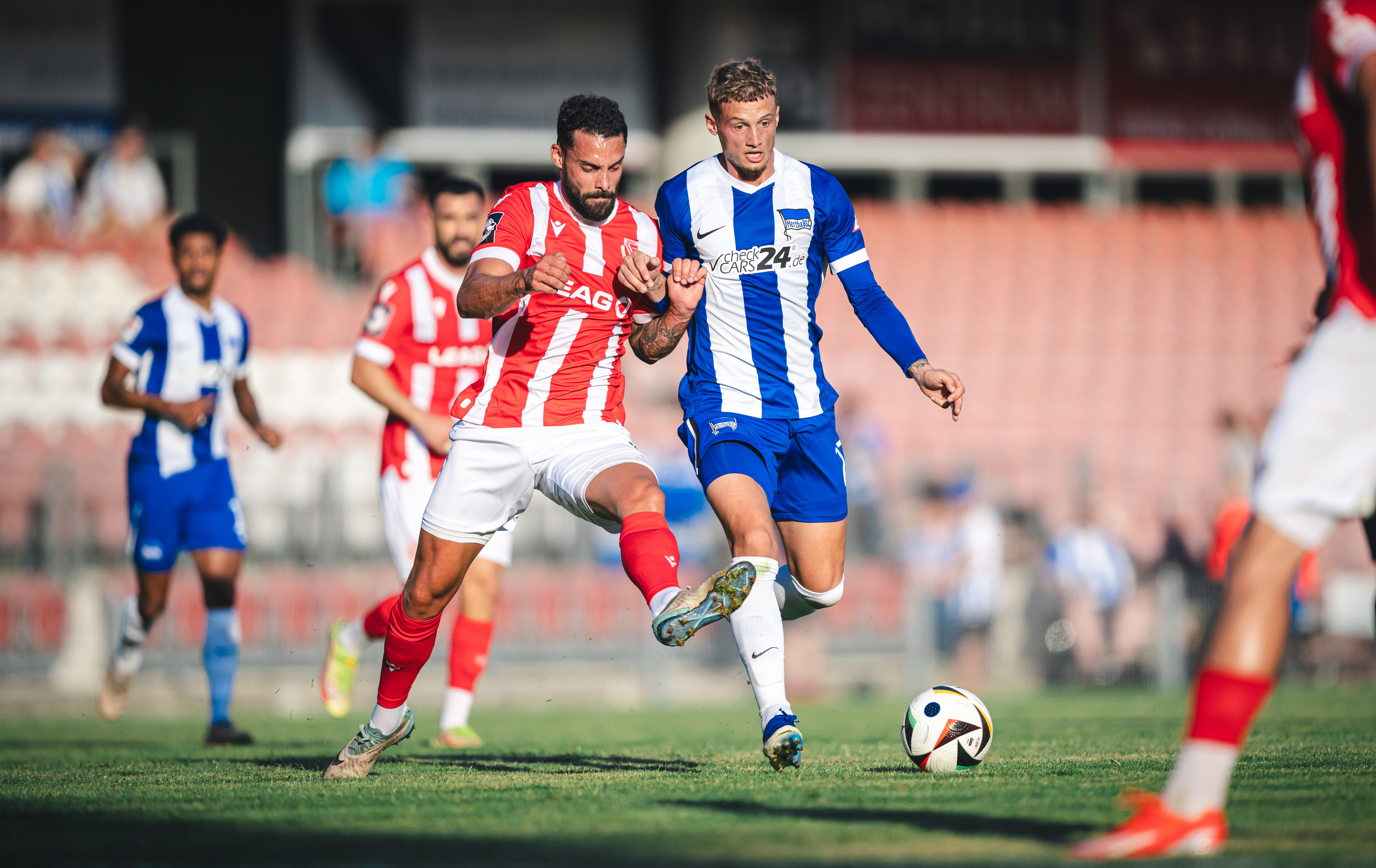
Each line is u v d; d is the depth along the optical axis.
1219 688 10.02
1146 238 77.88
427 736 27.42
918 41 80.06
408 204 70.19
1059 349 69.44
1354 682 47.62
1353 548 52.44
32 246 62.06
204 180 77.06
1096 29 81.62
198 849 10.80
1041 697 42.72
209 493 25.03
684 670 45.62
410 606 15.16
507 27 76.81
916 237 76.12
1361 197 10.23
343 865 10.00
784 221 16.47
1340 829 10.98
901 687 46.31
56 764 19.38
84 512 43.91
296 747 23.42
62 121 73.62
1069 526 48.34
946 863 9.70
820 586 17.42
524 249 14.58
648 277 13.99
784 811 12.33
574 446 14.87
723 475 16.02
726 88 15.95
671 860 9.94
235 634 24.84
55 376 54.59
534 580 45.16
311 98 75.25
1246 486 44.12
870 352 66.38
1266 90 83.31
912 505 48.41
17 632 42.16
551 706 42.72
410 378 23.25
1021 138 81.25
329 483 45.25
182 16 76.50
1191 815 9.96
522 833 11.35
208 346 25.17
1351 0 10.27
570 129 14.38
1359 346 10.05
